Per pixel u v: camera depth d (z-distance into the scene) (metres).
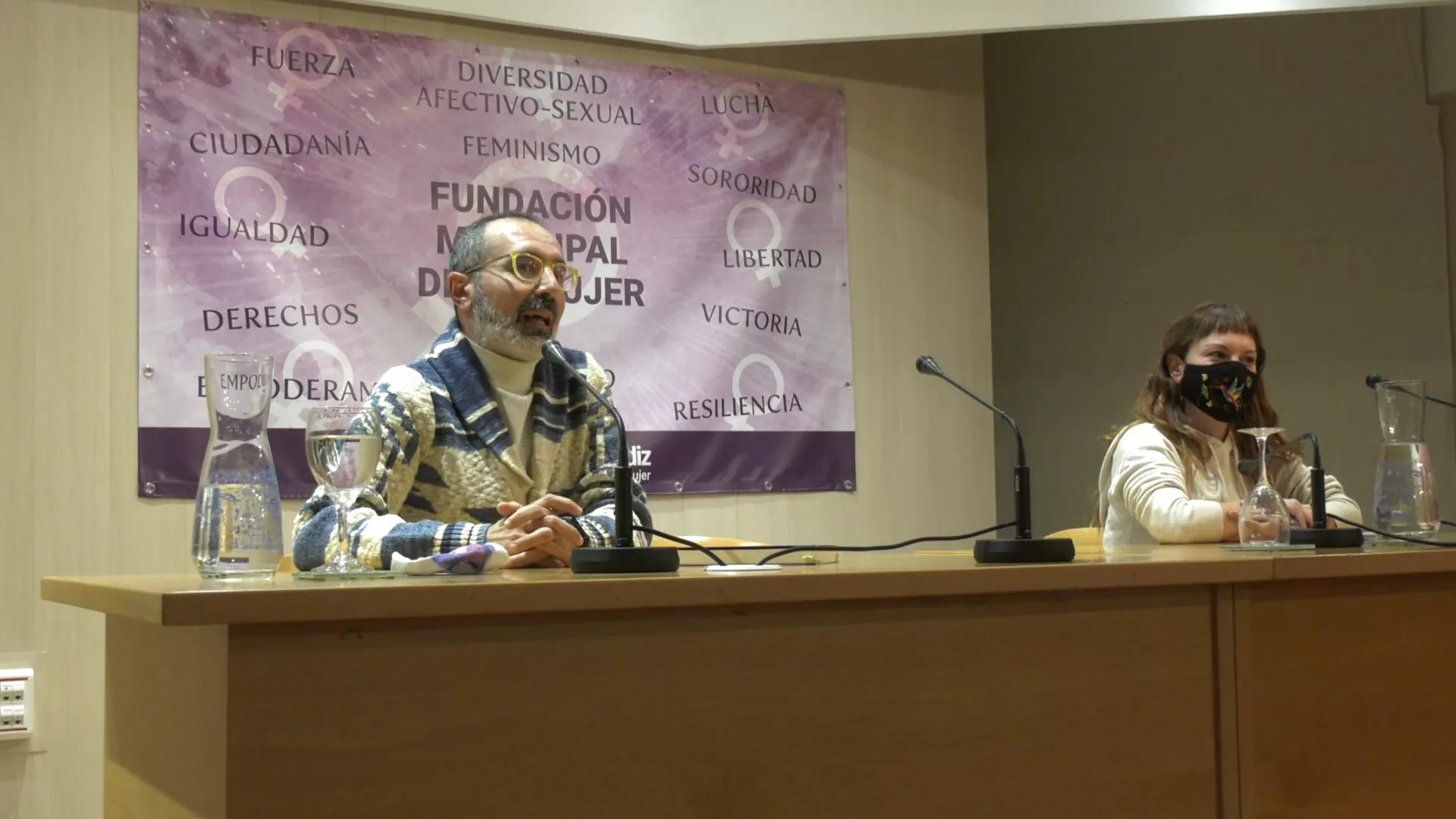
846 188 3.88
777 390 3.71
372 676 0.98
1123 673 1.31
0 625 2.79
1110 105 4.66
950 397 4.00
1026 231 4.68
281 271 3.11
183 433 2.98
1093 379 4.61
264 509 1.30
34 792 2.79
